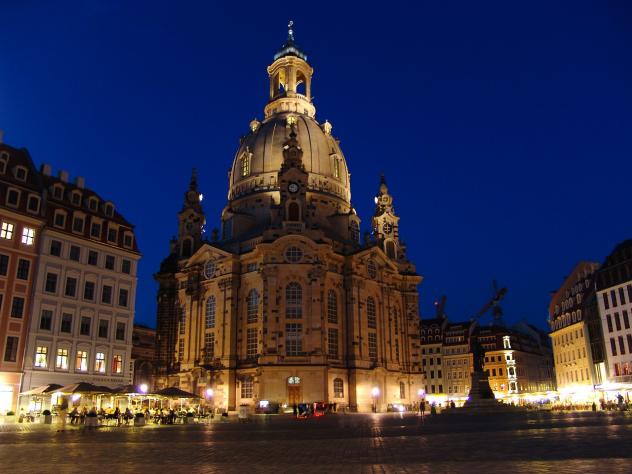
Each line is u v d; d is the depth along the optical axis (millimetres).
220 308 98438
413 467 17078
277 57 139625
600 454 19438
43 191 71625
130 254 79875
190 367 99688
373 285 104750
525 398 122438
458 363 163625
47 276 69938
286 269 94188
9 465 19000
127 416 58625
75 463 19516
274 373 89125
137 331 144000
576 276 128750
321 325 92188
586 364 112625
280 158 117875
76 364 70750
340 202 118812
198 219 116062
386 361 103125
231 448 25422
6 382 63750
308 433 37406
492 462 17812
